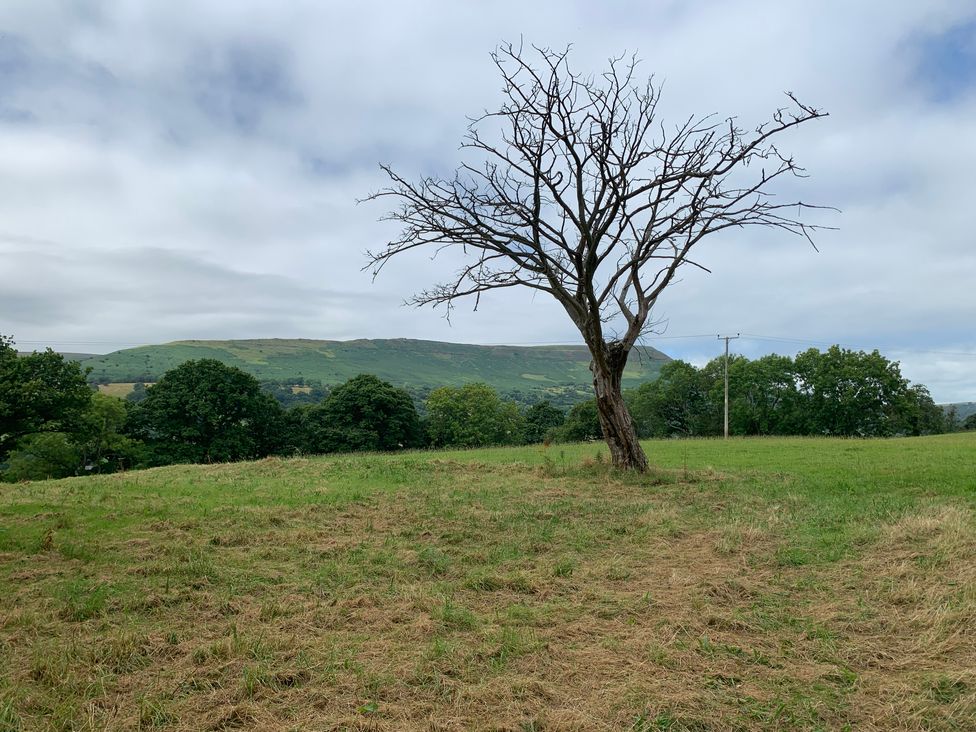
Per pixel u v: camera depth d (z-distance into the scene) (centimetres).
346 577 756
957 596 649
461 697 462
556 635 583
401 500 1271
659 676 498
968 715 435
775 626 604
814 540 914
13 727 414
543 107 1512
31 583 720
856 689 478
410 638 573
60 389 3794
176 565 782
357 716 436
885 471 1656
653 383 6400
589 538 965
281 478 1597
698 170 1515
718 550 879
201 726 423
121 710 442
